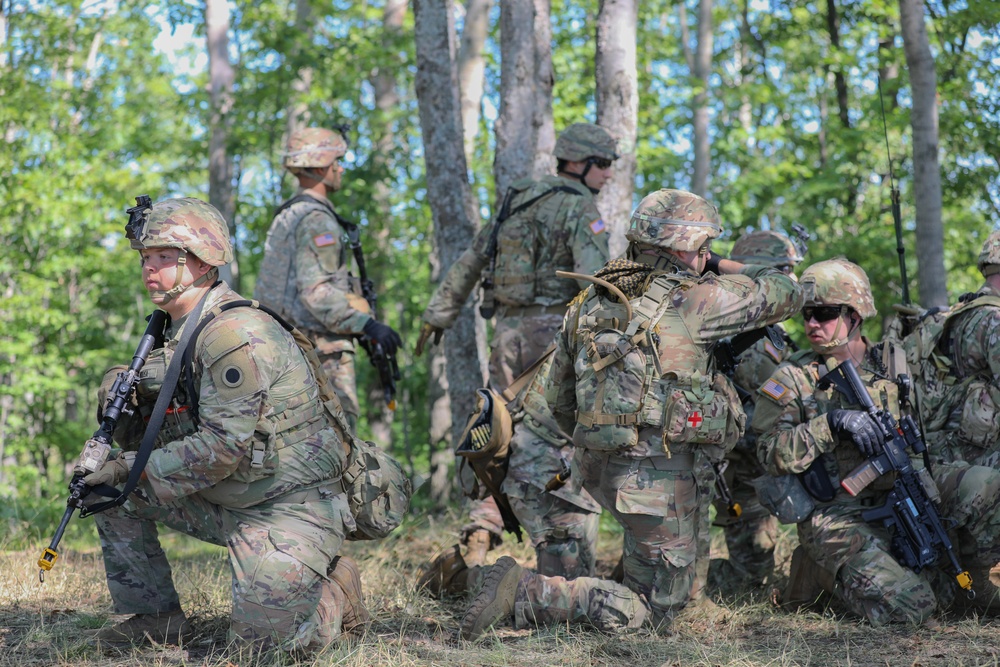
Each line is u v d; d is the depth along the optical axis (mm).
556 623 3947
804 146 16312
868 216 14195
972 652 3557
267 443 3398
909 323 4766
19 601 4484
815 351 4293
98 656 3607
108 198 15844
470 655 3568
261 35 13969
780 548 5492
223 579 4770
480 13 12234
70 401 20875
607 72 6215
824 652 3650
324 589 3621
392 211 16703
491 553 5613
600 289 3947
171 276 3447
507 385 4965
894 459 3980
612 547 6129
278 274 5605
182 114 17984
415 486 4102
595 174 4938
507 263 4949
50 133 15992
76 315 17859
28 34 17938
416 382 17562
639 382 3732
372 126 14531
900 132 13352
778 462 4152
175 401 3453
